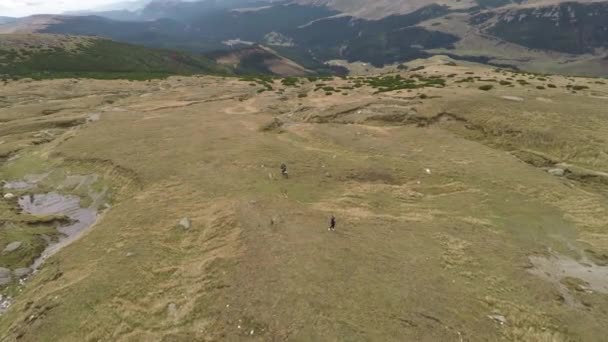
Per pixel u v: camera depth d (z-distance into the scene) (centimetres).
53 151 5222
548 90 6456
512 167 4034
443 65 11675
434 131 5228
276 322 2014
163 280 2528
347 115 6178
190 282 2461
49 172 4734
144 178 4094
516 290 2266
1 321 2380
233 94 8862
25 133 6556
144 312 2270
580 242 2781
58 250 3073
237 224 2980
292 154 4525
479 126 5288
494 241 2780
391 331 1934
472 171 3966
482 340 1905
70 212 3853
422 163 4247
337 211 3209
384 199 3506
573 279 2373
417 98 6438
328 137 5175
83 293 2389
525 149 4672
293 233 2786
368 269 2397
